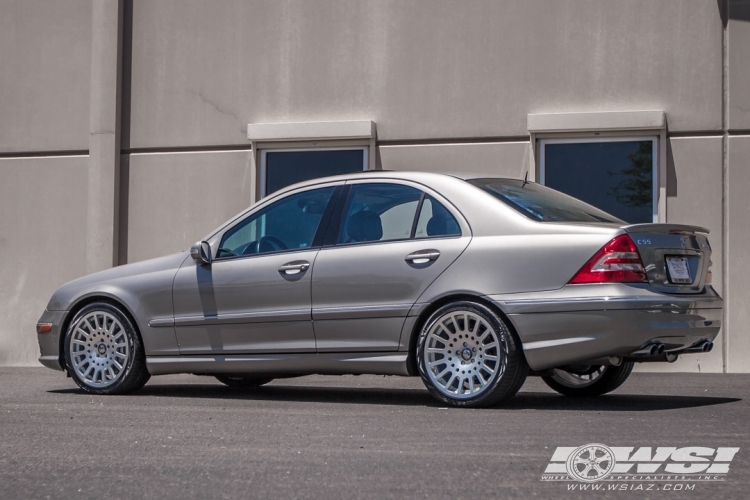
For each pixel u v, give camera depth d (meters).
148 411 7.65
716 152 12.44
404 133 13.38
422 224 8.04
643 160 12.66
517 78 13.04
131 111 14.27
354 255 8.17
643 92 12.67
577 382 8.87
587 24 12.84
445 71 13.27
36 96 14.63
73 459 5.55
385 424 6.75
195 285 8.84
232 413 7.47
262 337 8.53
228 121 13.95
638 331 7.22
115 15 14.22
